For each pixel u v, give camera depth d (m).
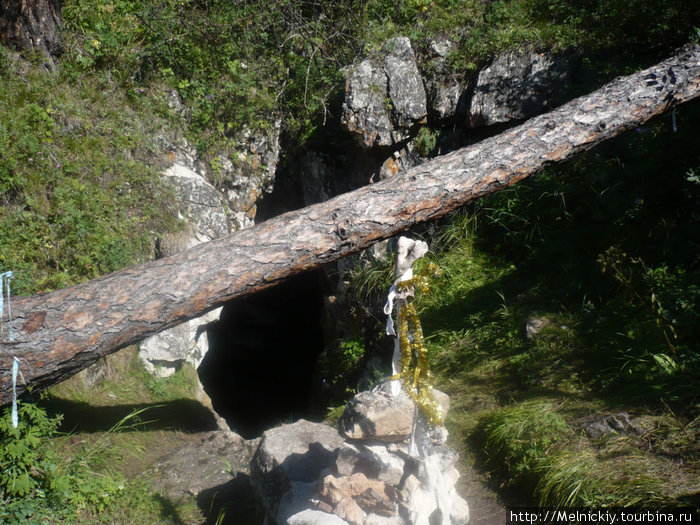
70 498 3.87
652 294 4.46
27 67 6.69
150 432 5.19
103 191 6.26
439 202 3.62
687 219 5.45
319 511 3.08
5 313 3.34
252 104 7.87
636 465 3.41
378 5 8.09
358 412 3.28
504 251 6.72
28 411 3.79
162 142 7.14
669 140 5.92
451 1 8.00
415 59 7.49
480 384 5.09
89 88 6.95
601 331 5.00
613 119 3.91
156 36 7.78
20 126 6.03
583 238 5.99
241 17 8.05
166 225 6.42
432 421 3.02
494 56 7.32
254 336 11.34
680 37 6.40
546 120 3.89
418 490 3.05
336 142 7.91
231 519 4.03
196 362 6.48
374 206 3.52
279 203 8.61
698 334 4.40
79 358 3.47
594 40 6.91
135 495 4.19
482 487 3.92
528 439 4.01
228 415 10.09
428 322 6.20
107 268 5.82
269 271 3.51
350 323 7.79
